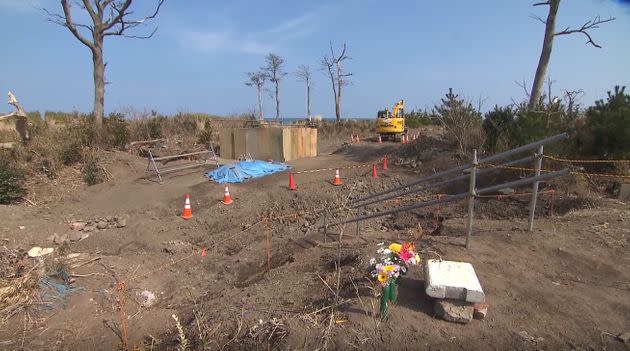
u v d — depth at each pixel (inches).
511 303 155.8
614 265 188.5
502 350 130.0
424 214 374.9
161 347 159.2
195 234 339.0
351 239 264.7
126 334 171.5
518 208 341.4
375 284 162.2
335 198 421.4
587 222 245.8
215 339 149.0
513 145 440.8
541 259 194.5
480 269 181.5
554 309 152.4
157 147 644.7
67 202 396.2
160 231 332.5
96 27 573.6
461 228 255.4
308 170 549.6
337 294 156.1
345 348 133.0
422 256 195.8
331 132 1269.7
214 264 264.8
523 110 482.6
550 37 525.7
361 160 619.2
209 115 1044.5
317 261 224.2
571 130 414.6
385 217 379.9
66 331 172.6
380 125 948.0
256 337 144.9
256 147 644.1
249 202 409.1
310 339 137.7
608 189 342.3
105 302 197.5
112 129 588.1
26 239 299.6
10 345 161.5
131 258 265.0
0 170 382.6
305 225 358.3
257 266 258.2
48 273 209.9
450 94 579.5
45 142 493.0
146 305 205.9
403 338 134.9
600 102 409.1
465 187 430.9
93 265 236.7
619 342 134.1
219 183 466.0
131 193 418.6
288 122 1386.6
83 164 479.5
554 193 345.7
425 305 153.4
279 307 167.9
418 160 553.6
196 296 219.6
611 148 365.7
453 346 131.4
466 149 519.8
